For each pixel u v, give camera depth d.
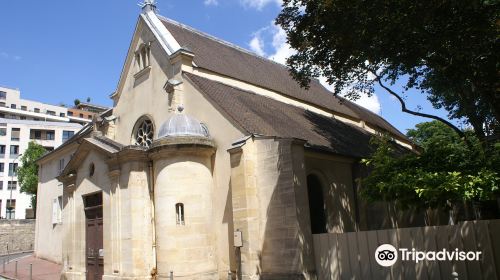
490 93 12.09
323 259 12.94
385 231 11.83
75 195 19.62
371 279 11.88
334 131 22.80
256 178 14.23
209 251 15.27
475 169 9.77
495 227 10.16
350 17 11.30
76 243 18.92
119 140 21.80
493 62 11.12
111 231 16.44
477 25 10.30
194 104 17.72
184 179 15.36
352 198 18.53
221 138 16.08
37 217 32.78
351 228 17.94
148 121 20.30
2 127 70.38
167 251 14.82
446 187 8.78
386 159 11.16
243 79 22.36
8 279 21.14
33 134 72.38
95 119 23.25
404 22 10.60
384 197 10.47
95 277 17.45
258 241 13.72
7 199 68.44
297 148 13.77
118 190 16.52
